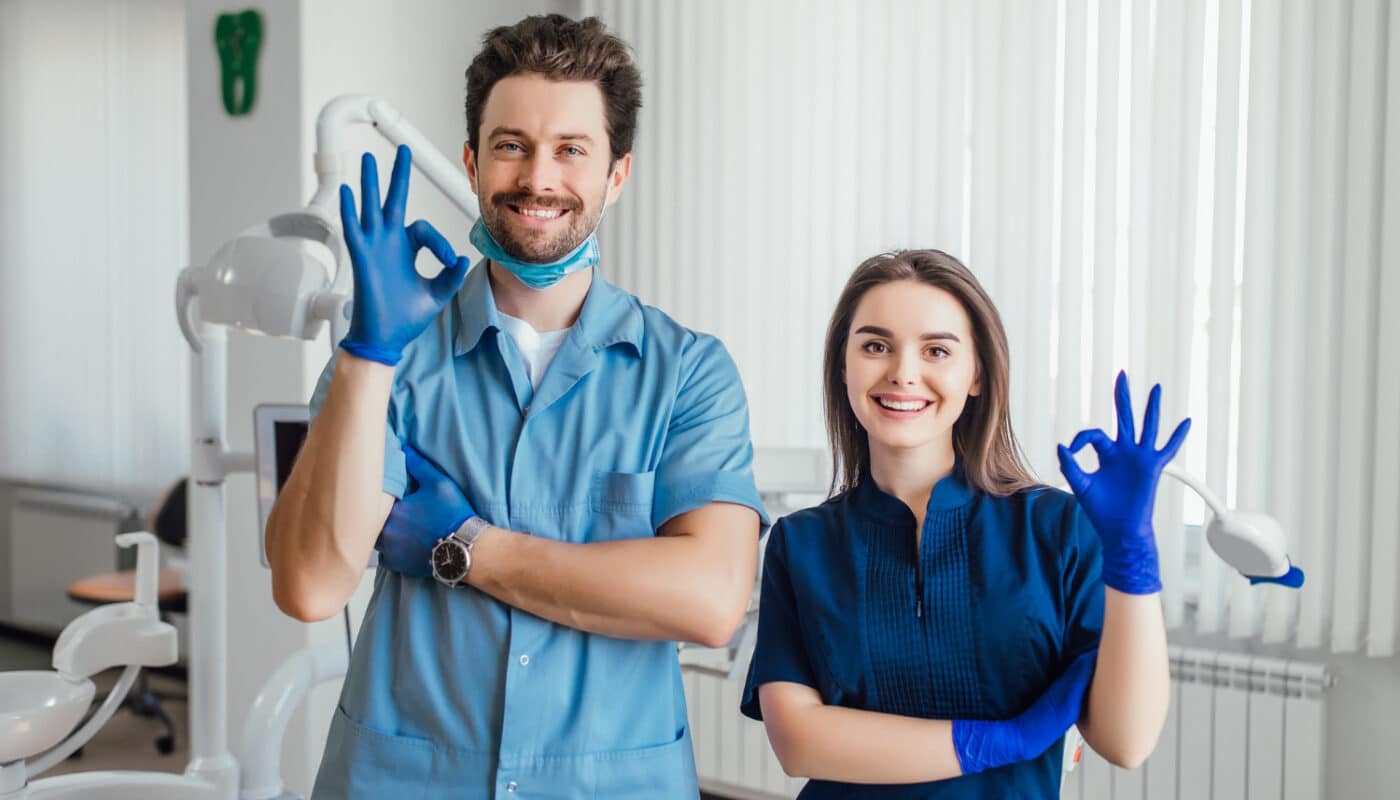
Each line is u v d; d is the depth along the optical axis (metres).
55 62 5.33
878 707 1.35
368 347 1.14
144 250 5.13
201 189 3.73
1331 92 2.93
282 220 1.85
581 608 1.25
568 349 1.33
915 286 1.31
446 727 1.28
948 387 1.30
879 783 1.31
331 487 1.16
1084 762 3.28
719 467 1.34
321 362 3.59
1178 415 3.14
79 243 5.30
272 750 2.03
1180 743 3.19
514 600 1.26
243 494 3.63
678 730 1.37
